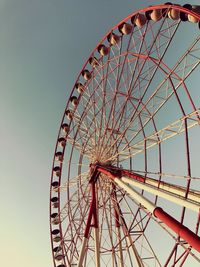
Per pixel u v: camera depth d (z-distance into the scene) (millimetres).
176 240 18219
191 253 17125
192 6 18484
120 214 24594
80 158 28922
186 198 17281
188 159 18000
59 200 31578
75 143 29422
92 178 25969
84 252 22047
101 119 26781
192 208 15609
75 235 27234
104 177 26234
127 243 23359
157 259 22062
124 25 24672
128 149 23125
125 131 24156
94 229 22953
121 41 25453
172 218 16219
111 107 25844
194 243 14297
